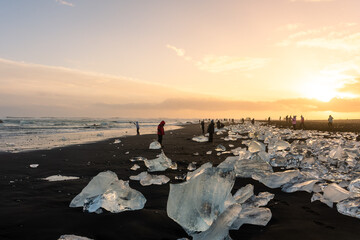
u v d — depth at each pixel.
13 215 4.14
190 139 21.89
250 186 4.73
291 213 4.17
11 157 11.22
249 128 37.16
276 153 10.60
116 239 3.31
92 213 4.20
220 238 2.92
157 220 3.90
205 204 3.34
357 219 3.91
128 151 13.58
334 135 24.52
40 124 56.12
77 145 16.47
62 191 5.75
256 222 3.69
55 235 3.41
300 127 38.47
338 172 7.60
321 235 3.32
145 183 6.27
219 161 9.98
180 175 7.34
